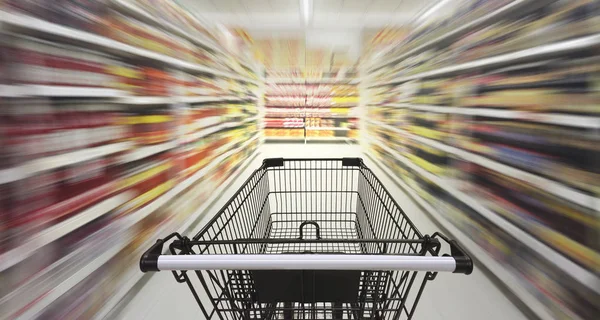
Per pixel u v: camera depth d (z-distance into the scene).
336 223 1.45
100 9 0.73
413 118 1.59
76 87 0.63
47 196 0.54
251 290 0.69
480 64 0.91
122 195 0.79
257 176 1.25
